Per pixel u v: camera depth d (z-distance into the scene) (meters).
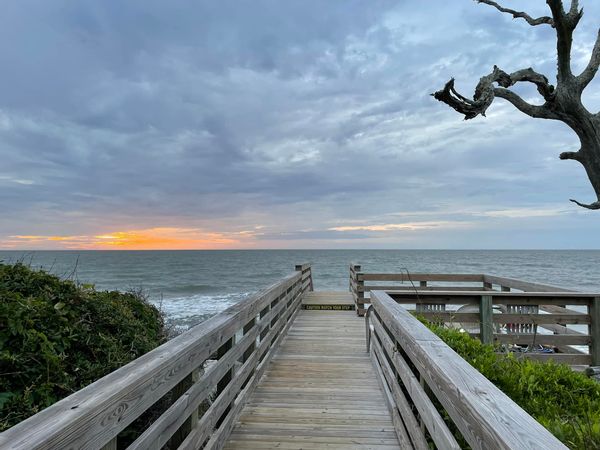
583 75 2.54
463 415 1.28
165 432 1.70
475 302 4.49
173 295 22.44
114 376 1.46
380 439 2.82
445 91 2.40
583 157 2.65
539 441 0.93
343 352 5.23
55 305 2.72
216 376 2.49
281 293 5.66
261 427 3.01
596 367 4.01
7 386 2.07
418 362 2.00
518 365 3.12
